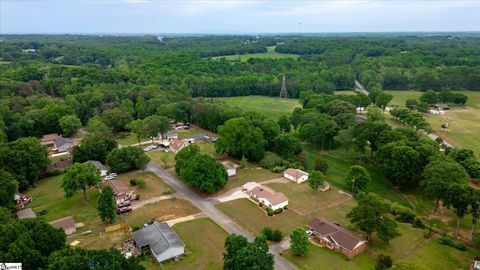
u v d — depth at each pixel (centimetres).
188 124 14962
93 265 4584
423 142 10038
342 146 12900
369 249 6488
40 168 9425
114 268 4447
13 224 5331
